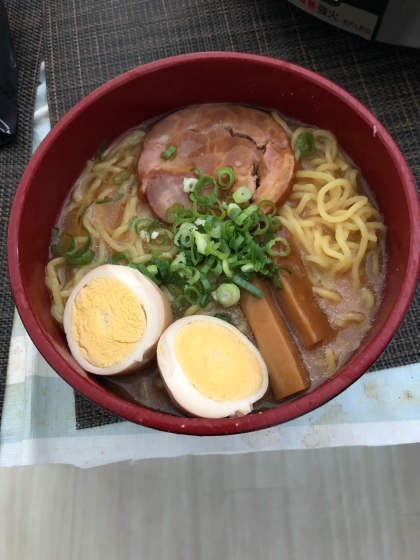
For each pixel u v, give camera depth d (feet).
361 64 0.90
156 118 0.83
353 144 0.77
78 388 0.60
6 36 0.93
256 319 0.70
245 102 0.81
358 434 0.75
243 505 0.86
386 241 0.75
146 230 0.78
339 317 0.73
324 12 0.87
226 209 0.73
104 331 0.67
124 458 0.76
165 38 0.95
